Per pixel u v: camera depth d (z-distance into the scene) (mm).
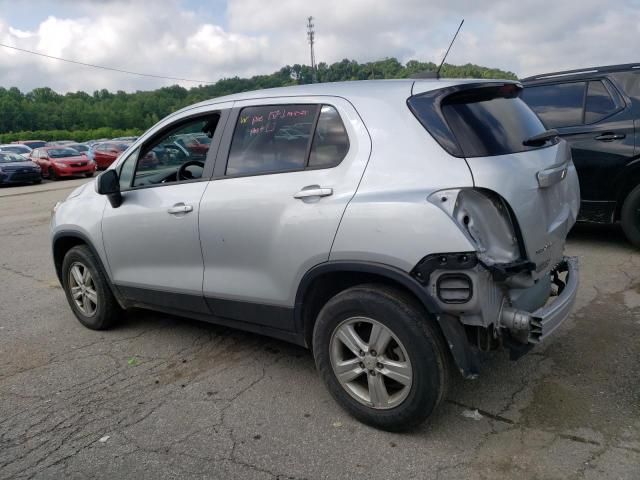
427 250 2672
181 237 3838
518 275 2807
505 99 3305
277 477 2750
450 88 2984
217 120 3900
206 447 3033
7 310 5629
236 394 3592
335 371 3146
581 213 6191
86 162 24781
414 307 2822
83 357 4324
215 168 3715
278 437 3082
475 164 2736
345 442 2992
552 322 2811
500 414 3152
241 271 3553
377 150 2971
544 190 3006
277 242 3270
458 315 2727
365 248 2854
